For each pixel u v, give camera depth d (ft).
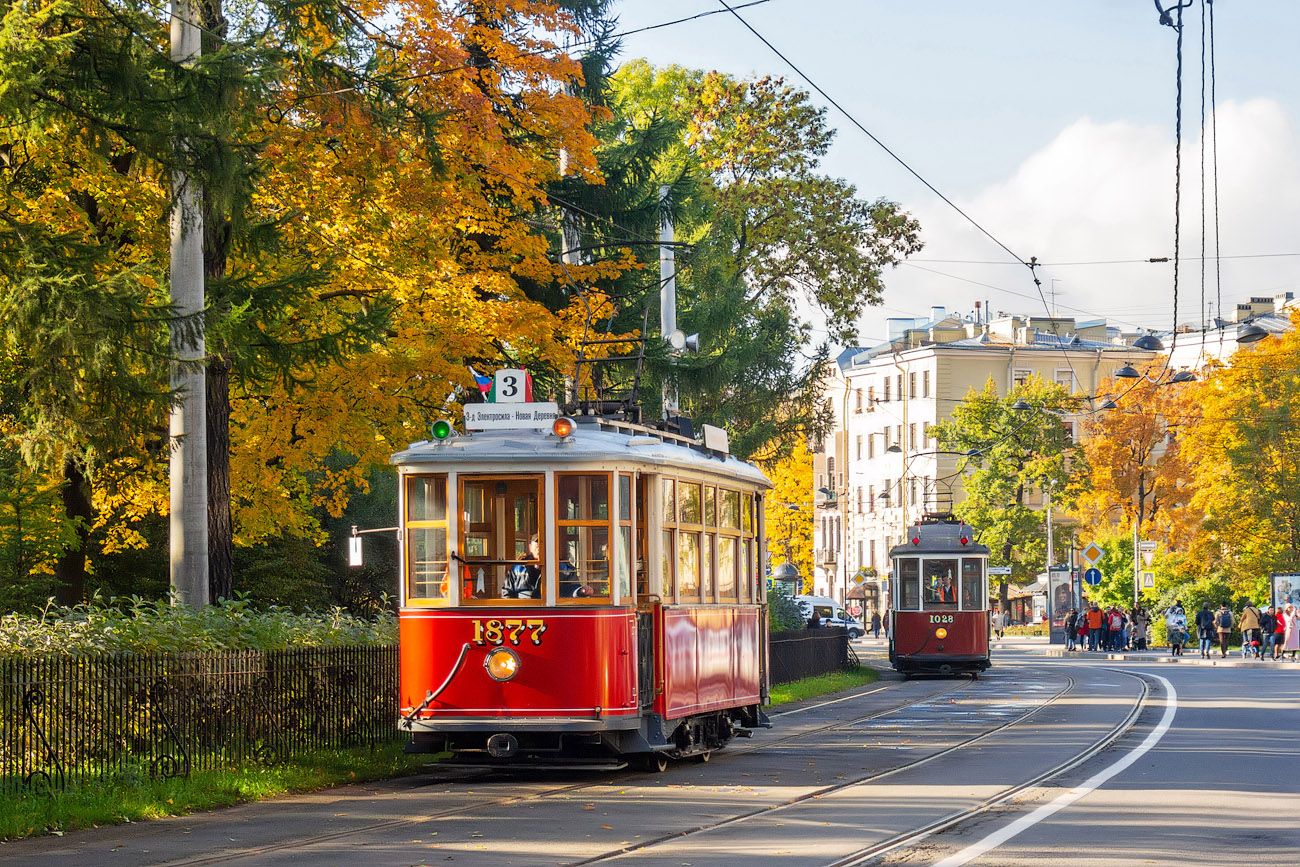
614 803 58.29
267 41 75.25
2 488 91.40
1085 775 67.21
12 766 54.49
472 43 91.40
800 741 86.48
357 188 86.79
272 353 76.13
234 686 65.00
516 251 99.45
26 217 78.18
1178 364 395.96
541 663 65.72
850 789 62.49
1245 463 258.57
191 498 74.43
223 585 81.00
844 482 449.06
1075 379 402.31
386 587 154.51
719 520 77.87
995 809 56.13
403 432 97.35
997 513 322.75
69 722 56.85
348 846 47.88
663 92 205.67
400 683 67.36
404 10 86.84
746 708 82.64
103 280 59.36
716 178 204.03
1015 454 323.98
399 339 93.40
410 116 79.92
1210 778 65.87
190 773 60.70
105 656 58.44
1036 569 328.29
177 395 62.34
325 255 86.89
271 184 86.22
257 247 76.74
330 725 72.18
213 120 63.57
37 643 58.13
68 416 60.64
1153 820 53.11
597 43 119.65
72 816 52.16
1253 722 97.45
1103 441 297.74
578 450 66.44
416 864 44.19
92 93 61.62
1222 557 265.34
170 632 63.52
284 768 65.41
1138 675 165.17
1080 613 258.57
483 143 86.02
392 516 154.81
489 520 66.95
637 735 66.59
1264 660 202.18
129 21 63.10
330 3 74.54
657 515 68.69
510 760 67.56
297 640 71.77
